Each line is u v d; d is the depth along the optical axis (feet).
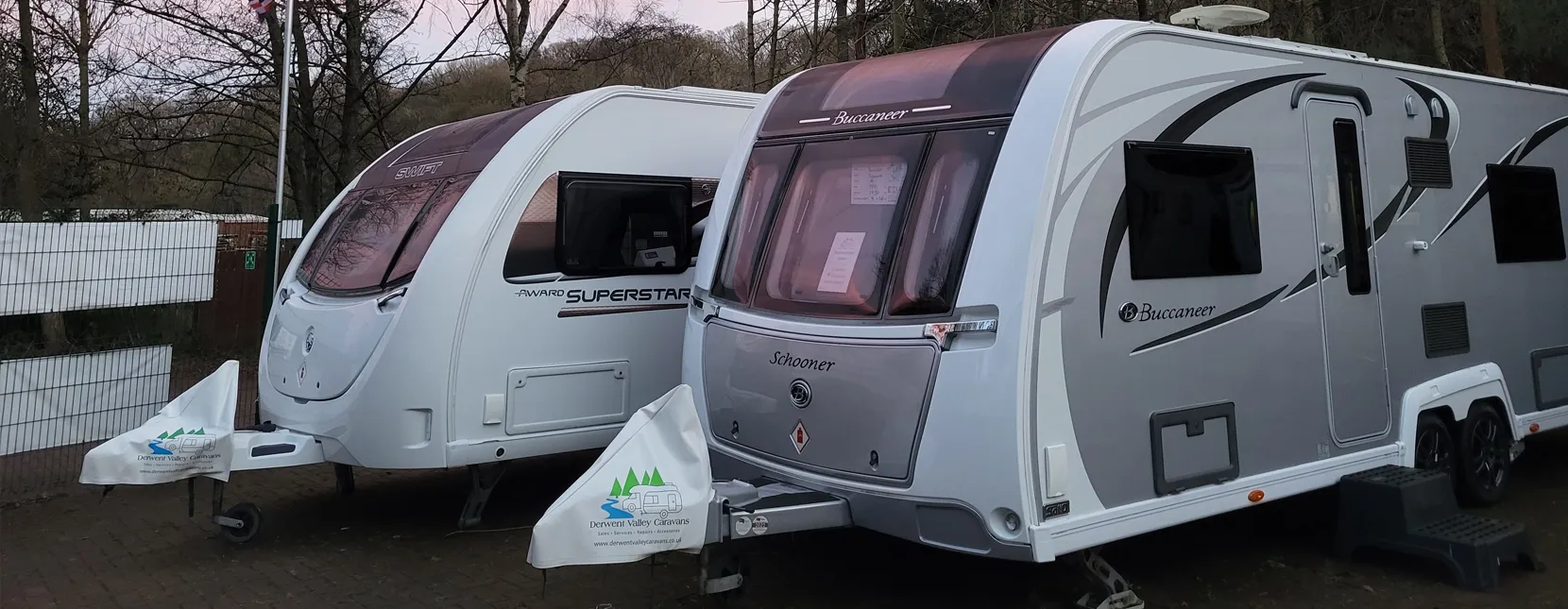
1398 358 17.88
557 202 19.72
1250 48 16.02
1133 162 14.14
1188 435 14.56
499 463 20.13
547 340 19.53
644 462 12.88
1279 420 15.83
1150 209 14.26
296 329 20.42
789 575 16.98
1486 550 15.78
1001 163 13.42
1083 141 13.52
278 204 33.17
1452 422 19.17
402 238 19.58
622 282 20.54
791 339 14.83
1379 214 17.79
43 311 24.16
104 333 30.91
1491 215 20.15
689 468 13.12
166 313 34.12
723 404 16.05
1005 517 12.76
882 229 14.49
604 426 20.31
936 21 46.01
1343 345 16.92
